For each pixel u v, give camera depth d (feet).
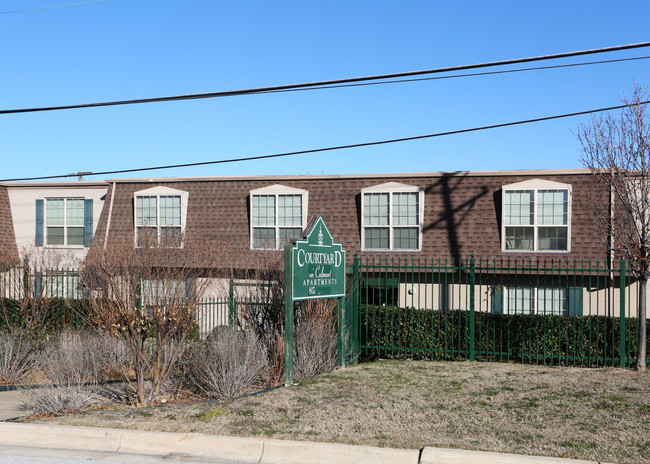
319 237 37.73
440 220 62.44
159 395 33.88
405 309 44.83
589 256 56.90
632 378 35.12
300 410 27.78
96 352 39.14
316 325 39.19
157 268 33.04
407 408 28.19
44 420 27.22
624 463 20.71
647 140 38.75
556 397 30.30
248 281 40.22
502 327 43.39
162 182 73.36
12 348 41.83
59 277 52.31
